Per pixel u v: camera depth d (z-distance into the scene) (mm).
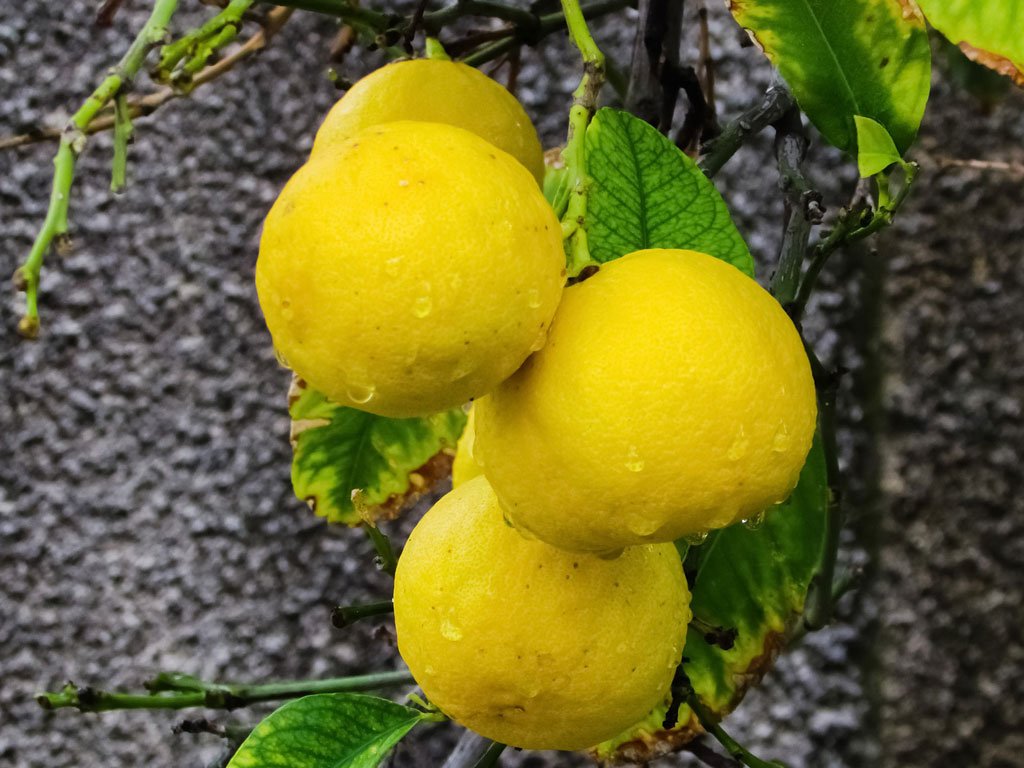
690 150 490
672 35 472
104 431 813
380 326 274
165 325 813
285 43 803
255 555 810
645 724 430
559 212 334
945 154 782
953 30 310
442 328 274
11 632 810
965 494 789
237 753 363
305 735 372
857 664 794
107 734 810
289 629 809
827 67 362
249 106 808
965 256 787
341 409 486
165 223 810
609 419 281
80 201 809
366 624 806
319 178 282
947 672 789
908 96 363
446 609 321
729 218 365
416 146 284
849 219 375
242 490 811
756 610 432
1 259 806
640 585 325
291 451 812
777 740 792
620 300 291
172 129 808
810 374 307
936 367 789
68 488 813
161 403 814
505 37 492
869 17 354
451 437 496
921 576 790
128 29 802
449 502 342
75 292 810
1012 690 786
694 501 285
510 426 294
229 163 810
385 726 382
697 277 295
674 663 338
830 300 790
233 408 812
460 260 273
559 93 793
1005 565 787
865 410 794
